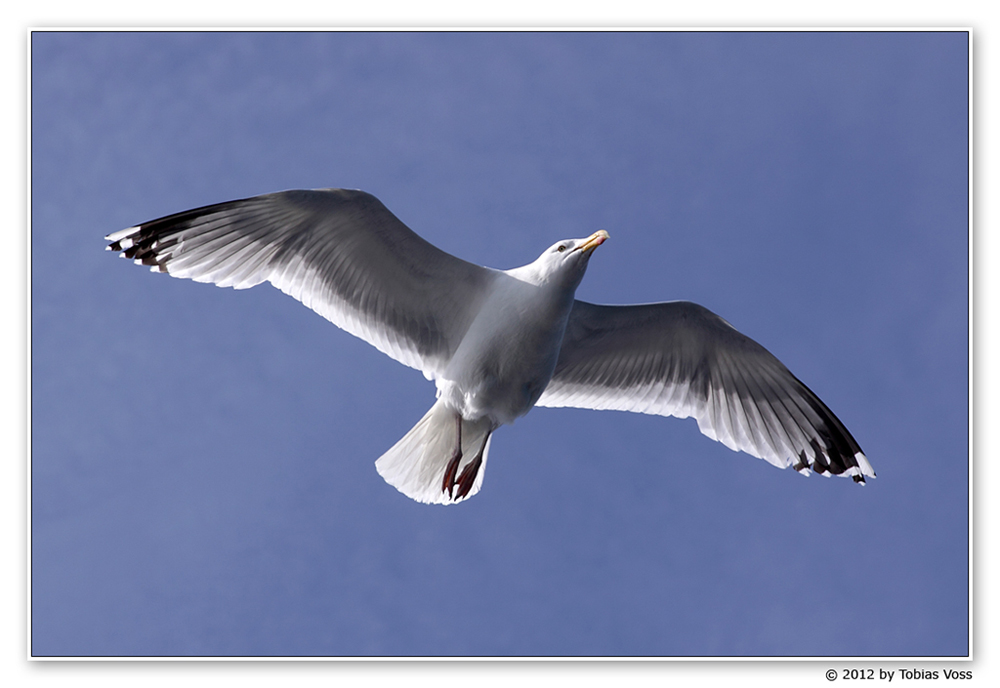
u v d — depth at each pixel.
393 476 11.97
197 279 11.39
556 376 12.87
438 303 11.76
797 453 13.20
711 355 12.87
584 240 11.07
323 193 10.98
